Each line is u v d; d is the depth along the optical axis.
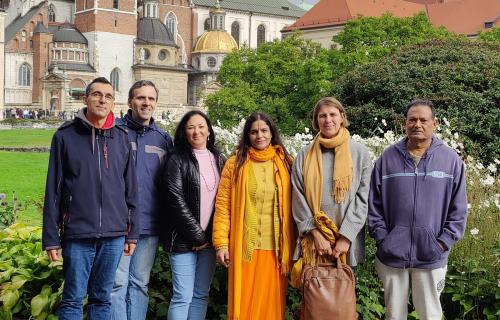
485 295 6.83
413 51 17.05
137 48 93.12
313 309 5.62
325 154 6.03
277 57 40.50
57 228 5.79
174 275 6.25
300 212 5.95
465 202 5.87
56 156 5.80
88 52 91.00
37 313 6.88
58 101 87.44
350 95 17.19
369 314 6.80
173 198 6.16
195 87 101.12
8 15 98.69
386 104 16.05
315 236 5.82
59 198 5.81
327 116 5.95
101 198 5.78
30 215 13.17
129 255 6.08
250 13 110.12
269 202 6.11
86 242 5.80
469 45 17.50
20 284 7.11
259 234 6.11
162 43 94.31
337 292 5.64
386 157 6.07
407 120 5.92
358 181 5.93
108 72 91.31
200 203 6.27
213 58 100.12
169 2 102.62
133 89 6.55
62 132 5.82
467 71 15.32
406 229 5.84
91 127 5.83
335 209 5.90
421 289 5.93
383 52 38.78
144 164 6.45
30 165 26.89
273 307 6.09
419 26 41.88
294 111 37.00
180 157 6.30
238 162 6.18
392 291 6.02
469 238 7.16
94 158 5.80
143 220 6.38
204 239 6.17
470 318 6.89
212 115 40.41
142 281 6.48
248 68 41.72
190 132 6.36
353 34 41.16
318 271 5.73
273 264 6.11
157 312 6.97
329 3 81.88
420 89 15.46
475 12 80.81
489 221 7.35
